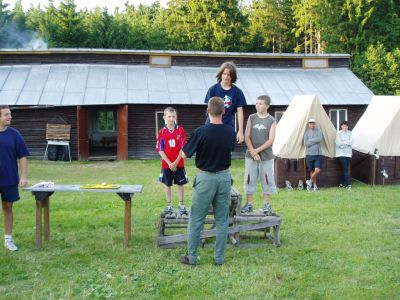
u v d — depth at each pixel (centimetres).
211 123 588
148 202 1044
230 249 688
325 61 2514
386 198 1106
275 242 704
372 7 3675
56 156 2011
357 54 3534
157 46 4372
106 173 1583
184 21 4834
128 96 2050
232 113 694
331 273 584
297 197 1118
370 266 608
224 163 590
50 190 672
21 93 2022
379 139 1336
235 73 684
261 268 600
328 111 2205
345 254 660
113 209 972
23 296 512
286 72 2459
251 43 4822
